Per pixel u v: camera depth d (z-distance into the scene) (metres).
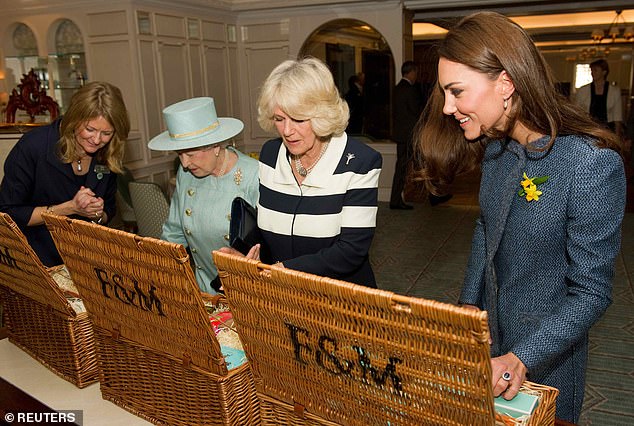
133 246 0.89
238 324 0.85
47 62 5.93
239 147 7.13
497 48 0.96
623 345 3.12
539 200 1.07
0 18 6.06
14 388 1.22
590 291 1.00
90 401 1.17
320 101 1.29
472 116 1.02
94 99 1.73
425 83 6.62
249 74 6.99
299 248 1.47
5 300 1.37
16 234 1.08
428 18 6.93
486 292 1.23
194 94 6.22
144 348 1.04
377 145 6.95
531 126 1.05
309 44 6.87
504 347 1.22
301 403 0.85
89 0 5.43
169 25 5.79
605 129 1.04
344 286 0.68
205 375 0.96
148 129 5.61
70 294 1.38
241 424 0.99
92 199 1.78
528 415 0.85
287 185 1.46
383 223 5.89
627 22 10.89
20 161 1.85
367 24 6.43
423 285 4.07
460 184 8.08
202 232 1.70
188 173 1.77
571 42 13.20
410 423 0.73
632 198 6.81
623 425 2.40
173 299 0.90
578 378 1.21
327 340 0.75
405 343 0.67
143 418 1.10
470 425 0.68
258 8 6.59
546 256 1.10
